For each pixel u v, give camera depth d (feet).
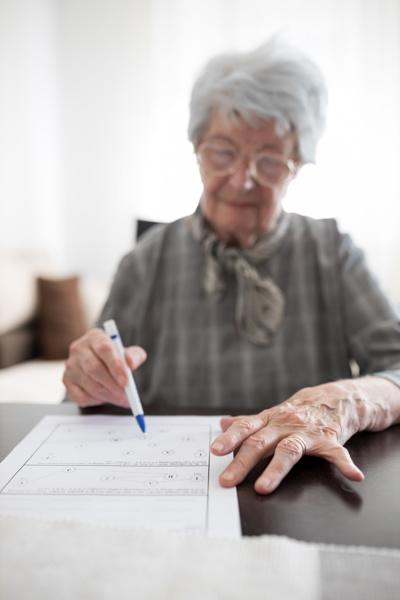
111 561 1.10
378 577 1.04
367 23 9.31
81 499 1.41
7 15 8.98
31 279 7.88
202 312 3.14
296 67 2.68
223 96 2.67
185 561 1.09
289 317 3.08
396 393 2.11
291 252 3.17
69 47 10.56
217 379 3.06
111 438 1.92
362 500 1.41
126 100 10.46
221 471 1.60
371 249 9.55
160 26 10.21
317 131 2.90
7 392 5.73
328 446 1.65
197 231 3.15
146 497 1.42
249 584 1.02
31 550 1.14
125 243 10.71
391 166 9.41
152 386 3.16
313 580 1.03
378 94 9.34
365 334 2.87
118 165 10.59
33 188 9.78
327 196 9.52
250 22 9.86
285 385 3.02
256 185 2.86
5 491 1.47
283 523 1.28
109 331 2.37
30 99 9.61
